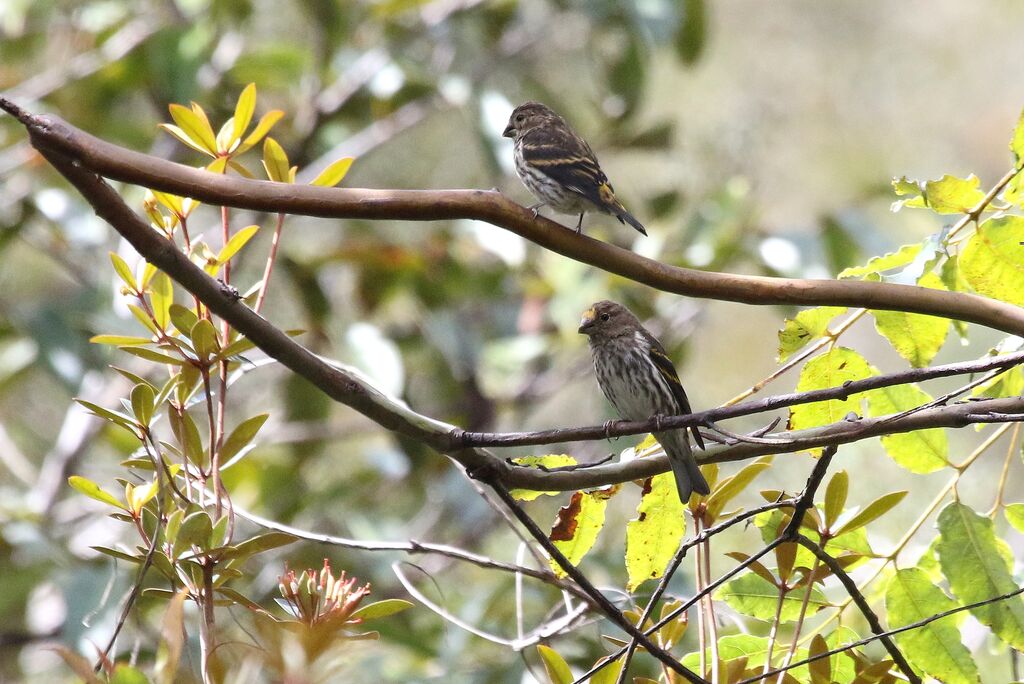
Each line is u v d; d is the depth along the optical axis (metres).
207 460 6.85
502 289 15.08
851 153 20.30
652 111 20.03
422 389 15.08
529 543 7.45
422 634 10.85
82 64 15.14
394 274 14.74
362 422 14.45
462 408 14.76
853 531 7.23
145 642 10.27
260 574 11.95
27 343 14.61
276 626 5.31
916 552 8.73
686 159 17.61
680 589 9.89
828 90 20.78
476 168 18.42
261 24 18.08
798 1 21.16
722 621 8.75
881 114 20.69
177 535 6.04
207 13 15.21
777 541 6.18
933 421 6.20
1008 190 7.02
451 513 13.98
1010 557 7.43
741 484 7.22
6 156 14.74
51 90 14.95
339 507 13.77
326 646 5.08
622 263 6.16
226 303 5.68
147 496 6.43
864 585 7.33
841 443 6.23
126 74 14.97
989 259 7.20
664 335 14.30
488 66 16.14
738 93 20.38
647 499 7.27
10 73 15.88
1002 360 5.92
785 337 7.28
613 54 15.81
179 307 6.06
